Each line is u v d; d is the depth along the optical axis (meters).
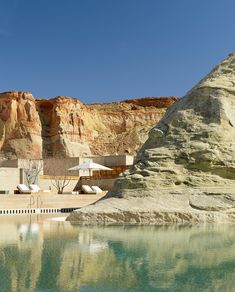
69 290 8.97
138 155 28.47
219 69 29.67
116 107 150.50
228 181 24.89
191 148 25.95
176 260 11.92
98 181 52.59
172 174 25.20
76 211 24.61
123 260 11.95
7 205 33.53
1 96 124.19
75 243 15.13
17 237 16.95
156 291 8.85
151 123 142.88
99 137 133.38
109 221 23.00
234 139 26.23
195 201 23.44
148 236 16.86
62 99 130.38
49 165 59.19
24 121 121.12
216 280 9.69
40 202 35.66
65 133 123.94
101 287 9.16
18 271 10.65
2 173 45.66
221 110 26.91
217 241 15.40
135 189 25.25
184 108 28.75
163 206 23.31
